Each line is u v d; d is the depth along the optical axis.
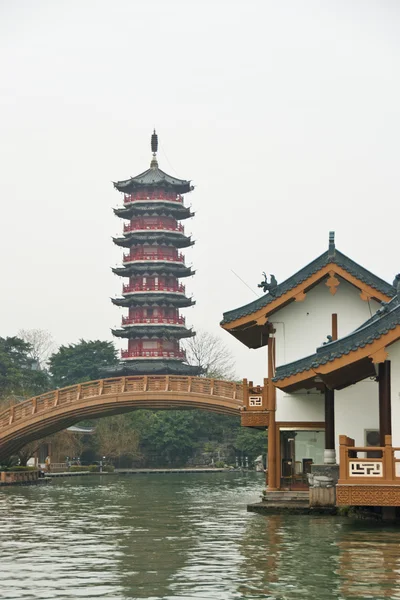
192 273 116.12
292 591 15.50
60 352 125.25
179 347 117.62
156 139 118.12
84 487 61.62
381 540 22.59
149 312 114.75
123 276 116.88
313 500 30.83
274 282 35.12
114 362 124.50
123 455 110.81
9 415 61.38
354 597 14.96
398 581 16.44
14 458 71.00
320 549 20.94
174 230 114.62
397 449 24.39
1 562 19.22
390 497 24.09
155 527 27.92
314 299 35.94
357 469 24.45
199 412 119.75
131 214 115.94
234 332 37.62
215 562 19.00
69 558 19.88
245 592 15.43
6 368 109.38
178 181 115.88
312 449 36.56
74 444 97.44
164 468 113.00
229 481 76.56
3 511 36.16
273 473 36.09
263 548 21.30
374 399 31.58
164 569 18.05
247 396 37.47
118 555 20.36
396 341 26.08
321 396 36.22
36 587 15.98
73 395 60.56
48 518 32.16
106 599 14.82
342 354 25.38
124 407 60.16
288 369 28.03
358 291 35.72
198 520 30.64
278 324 36.00
